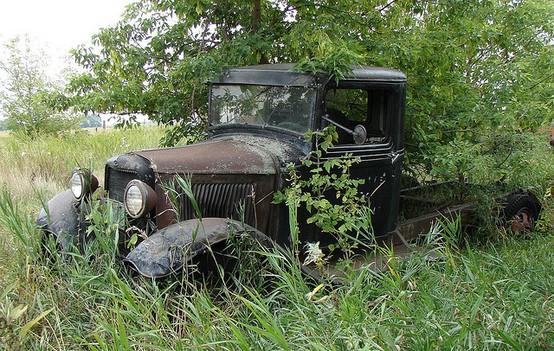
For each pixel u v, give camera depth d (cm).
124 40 611
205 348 286
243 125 466
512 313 323
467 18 641
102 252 376
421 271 383
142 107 607
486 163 555
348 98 480
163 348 272
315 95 424
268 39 588
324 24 558
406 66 577
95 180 429
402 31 603
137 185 364
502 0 694
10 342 262
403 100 471
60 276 362
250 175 402
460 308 312
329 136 412
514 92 587
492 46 658
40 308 309
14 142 1122
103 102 579
